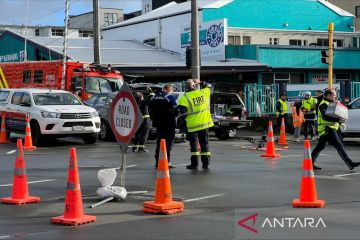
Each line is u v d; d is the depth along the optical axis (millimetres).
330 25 21594
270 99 29141
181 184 10430
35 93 18969
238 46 33594
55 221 7324
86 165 13258
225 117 22094
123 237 6586
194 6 19641
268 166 13133
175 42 38812
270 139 15266
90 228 7062
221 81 36031
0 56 40594
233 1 37656
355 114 19562
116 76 24484
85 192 9602
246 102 29000
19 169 8734
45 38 38688
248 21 38094
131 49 38438
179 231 6840
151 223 7305
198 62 19766
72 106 18641
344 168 12938
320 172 12234
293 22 39906
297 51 34938
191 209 8188
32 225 7262
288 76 35562
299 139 22438
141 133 16391
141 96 16375
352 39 41406
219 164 13516
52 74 24312
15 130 19219
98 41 26719
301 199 8398
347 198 9070
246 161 14195
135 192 9453
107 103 20422
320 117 12477
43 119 17797
